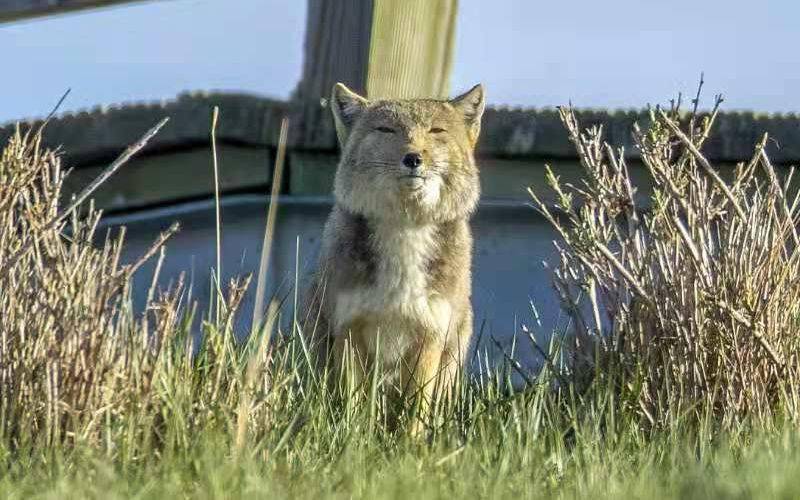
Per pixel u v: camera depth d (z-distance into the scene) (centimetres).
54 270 968
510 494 861
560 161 1429
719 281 1064
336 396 1167
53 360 945
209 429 942
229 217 1417
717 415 1062
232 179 1429
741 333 1058
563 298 1149
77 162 1427
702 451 948
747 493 791
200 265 1412
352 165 1291
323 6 1380
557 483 912
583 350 1118
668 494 827
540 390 1073
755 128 1398
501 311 1397
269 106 1416
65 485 820
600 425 1073
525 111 1430
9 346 957
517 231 1417
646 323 1087
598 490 862
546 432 1041
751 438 1002
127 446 920
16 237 995
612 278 1105
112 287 970
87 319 958
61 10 1288
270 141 1414
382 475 898
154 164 1442
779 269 1080
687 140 1041
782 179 1409
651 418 1052
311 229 1410
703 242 1069
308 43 1393
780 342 1067
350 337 1262
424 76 1392
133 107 1427
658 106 1130
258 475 855
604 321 1290
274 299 1083
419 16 1376
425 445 994
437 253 1281
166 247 1421
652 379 1079
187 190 1437
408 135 1277
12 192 984
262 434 981
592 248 1097
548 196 1430
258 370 1009
